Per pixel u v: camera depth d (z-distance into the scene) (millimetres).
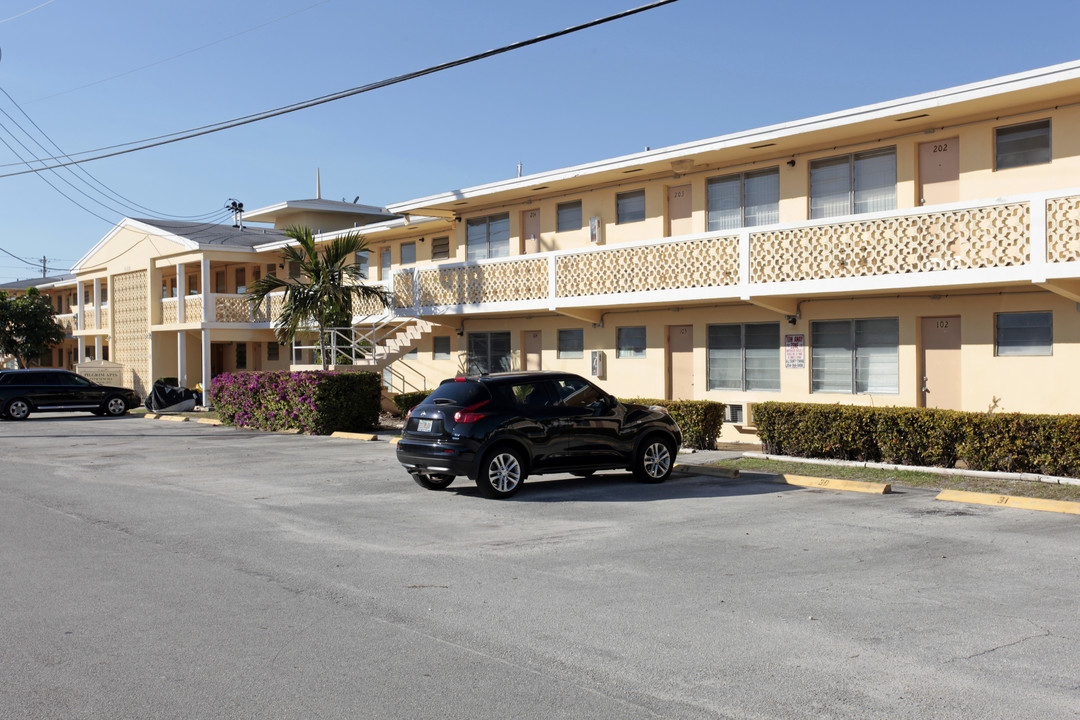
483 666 6008
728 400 21391
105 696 5480
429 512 11852
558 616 7133
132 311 42031
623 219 23047
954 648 6309
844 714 5199
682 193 21828
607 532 10453
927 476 14414
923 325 18172
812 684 5660
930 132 17438
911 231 16266
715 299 19672
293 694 5520
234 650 6320
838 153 18812
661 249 20359
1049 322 16375
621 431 14000
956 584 8008
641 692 5551
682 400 20125
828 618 7035
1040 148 16125
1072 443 13398
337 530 10617
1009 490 12820
